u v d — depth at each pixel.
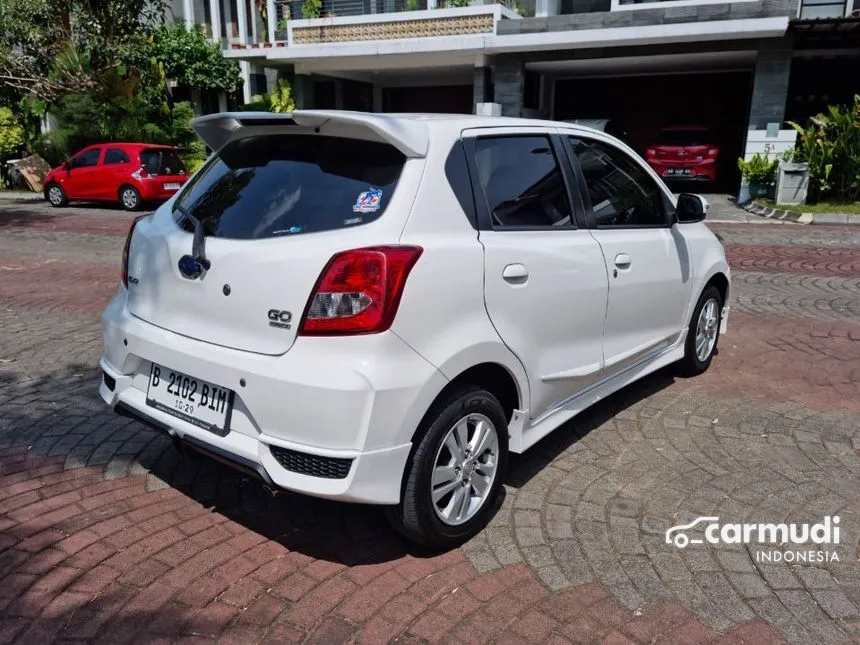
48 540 3.20
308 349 2.73
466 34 17.77
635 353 4.42
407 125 3.05
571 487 3.72
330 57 18.70
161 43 21.78
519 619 2.74
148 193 16.94
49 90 19.81
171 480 3.77
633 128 22.52
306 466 2.78
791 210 13.98
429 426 2.94
